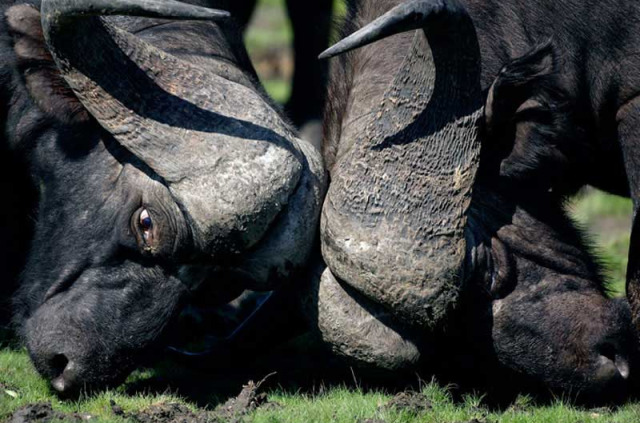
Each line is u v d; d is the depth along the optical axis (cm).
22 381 2933
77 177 2898
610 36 2898
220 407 2784
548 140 2909
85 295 2848
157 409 2677
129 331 2833
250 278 2822
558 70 2805
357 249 2719
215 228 2672
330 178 2862
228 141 2662
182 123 2673
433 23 2520
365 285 2736
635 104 2920
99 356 2822
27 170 3131
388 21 2433
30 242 3188
